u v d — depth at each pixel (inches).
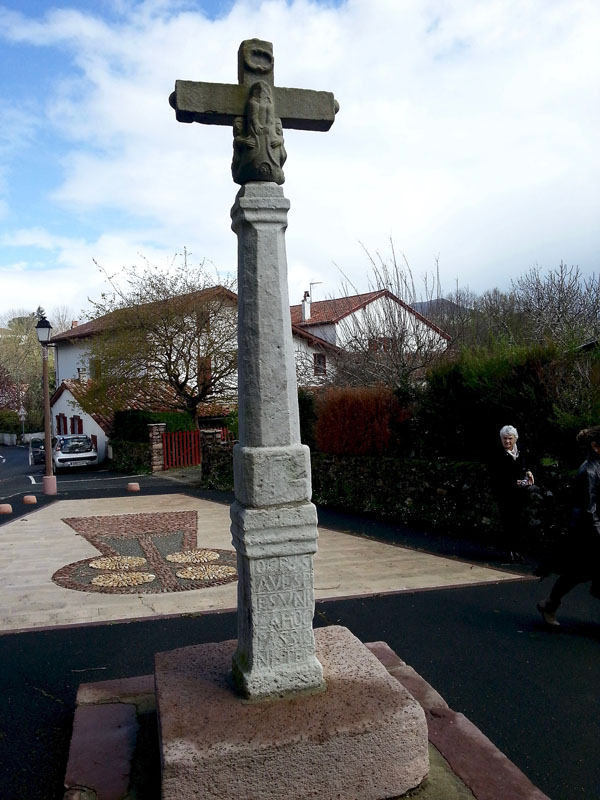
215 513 484.1
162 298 946.7
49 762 130.3
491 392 367.6
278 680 116.9
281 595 118.3
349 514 457.1
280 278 121.9
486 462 374.3
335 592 252.2
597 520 193.9
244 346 121.6
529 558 307.1
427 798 109.9
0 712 153.5
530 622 213.8
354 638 146.6
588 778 122.0
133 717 138.3
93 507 530.9
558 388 332.2
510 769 118.5
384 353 619.5
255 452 117.7
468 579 269.9
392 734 108.7
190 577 283.0
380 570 288.0
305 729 105.9
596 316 723.4
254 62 123.0
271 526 117.2
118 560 318.3
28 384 2178.9
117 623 219.3
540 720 144.8
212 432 705.0
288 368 122.0
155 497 599.5
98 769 118.5
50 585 271.0
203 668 130.4
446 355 602.5
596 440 198.5
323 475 517.0
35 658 187.8
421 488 412.5
